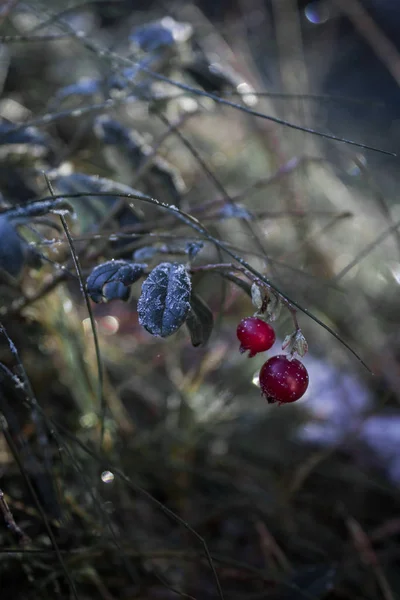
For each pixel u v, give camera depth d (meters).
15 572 0.24
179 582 0.26
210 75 0.28
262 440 0.32
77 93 0.27
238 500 0.29
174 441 0.29
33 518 0.24
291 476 0.31
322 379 0.36
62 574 0.23
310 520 0.30
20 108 0.34
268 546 0.27
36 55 0.39
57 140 0.30
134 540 0.26
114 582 0.25
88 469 0.27
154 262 0.23
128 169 0.28
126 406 0.33
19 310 0.25
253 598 0.26
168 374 0.34
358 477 0.31
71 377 0.28
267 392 0.19
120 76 0.26
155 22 0.29
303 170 0.37
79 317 0.32
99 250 0.24
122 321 0.38
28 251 0.22
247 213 0.24
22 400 0.22
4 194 0.26
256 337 0.19
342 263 0.39
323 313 0.36
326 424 0.34
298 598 0.25
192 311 0.20
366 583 0.27
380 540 0.29
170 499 0.29
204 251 0.30
